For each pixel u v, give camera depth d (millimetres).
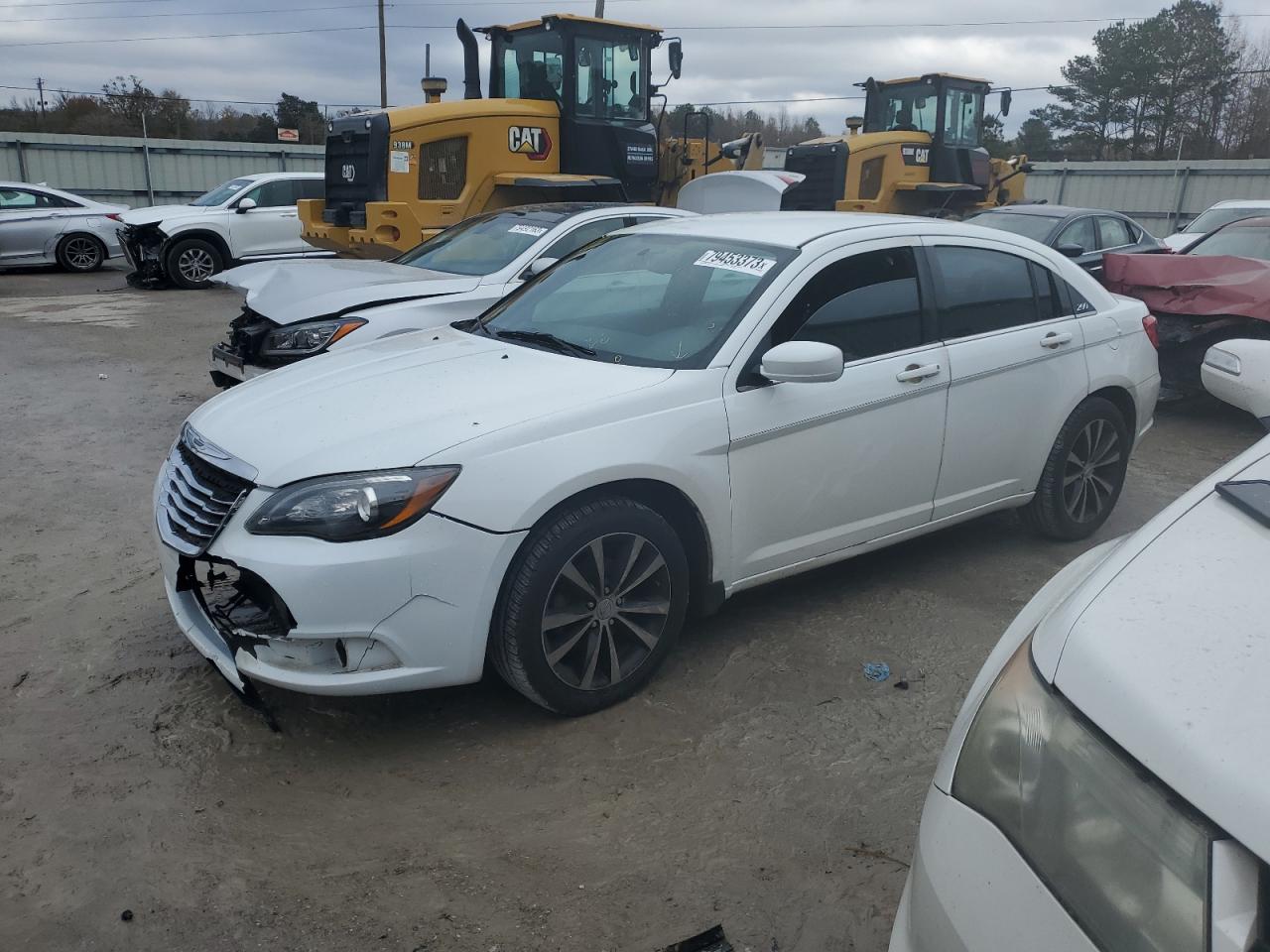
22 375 9297
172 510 3486
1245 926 1192
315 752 3344
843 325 4113
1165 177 29875
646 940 2537
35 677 3764
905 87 15852
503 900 2670
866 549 4309
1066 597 1864
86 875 2725
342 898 2666
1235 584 1607
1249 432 8000
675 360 3803
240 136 45312
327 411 3502
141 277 16297
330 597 3025
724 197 12148
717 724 3533
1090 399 5043
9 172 25531
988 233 4766
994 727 1646
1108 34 53062
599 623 3504
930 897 1606
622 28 11680
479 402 3471
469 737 3451
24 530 5309
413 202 10695
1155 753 1363
